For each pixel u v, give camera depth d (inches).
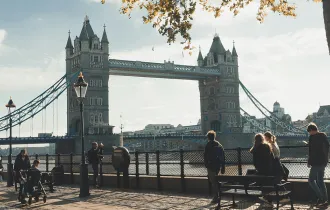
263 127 5994.1
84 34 4667.8
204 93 6043.3
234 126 5772.6
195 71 5487.2
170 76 5349.4
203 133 6008.9
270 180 378.3
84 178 597.0
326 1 337.7
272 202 453.7
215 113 5841.5
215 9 487.8
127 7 481.1
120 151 682.8
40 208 501.4
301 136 5344.5
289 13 487.8
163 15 468.4
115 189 670.5
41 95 4534.9
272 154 415.5
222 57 5851.4
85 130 4382.4
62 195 625.0
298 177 488.1
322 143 414.6
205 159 479.5
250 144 5531.5
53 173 791.7
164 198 532.4
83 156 604.4
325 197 416.5
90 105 4512.8
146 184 655.1
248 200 474.0
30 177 546.9
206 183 567.2
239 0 482.0
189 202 488.1
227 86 5826.8
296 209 402.9
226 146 5275.6
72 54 4854.8
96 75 4618.6
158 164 629.6
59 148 4168.3
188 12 451.8
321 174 417.4
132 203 502.6
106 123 4579.2
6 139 3777.1
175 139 5108.3
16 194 677.3
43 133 4564.5
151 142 6333.7
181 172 595.2
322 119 7716.5
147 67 4977.9
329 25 335.3
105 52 4704.7
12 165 838.5
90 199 560.7
